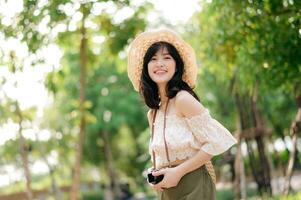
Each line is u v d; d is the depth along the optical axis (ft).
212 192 10.90
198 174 10.74
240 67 24.95
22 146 31.27
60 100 60.90
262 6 20.65
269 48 21.77
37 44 25.54
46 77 28.25
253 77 24.53
